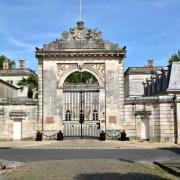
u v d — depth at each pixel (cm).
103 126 4769
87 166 2277
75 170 2095
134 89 8044
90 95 7369
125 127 4781
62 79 4812
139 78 8075
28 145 4141
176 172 1959
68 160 2659
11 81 8500
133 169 2152
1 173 2008
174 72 5725
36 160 2764
